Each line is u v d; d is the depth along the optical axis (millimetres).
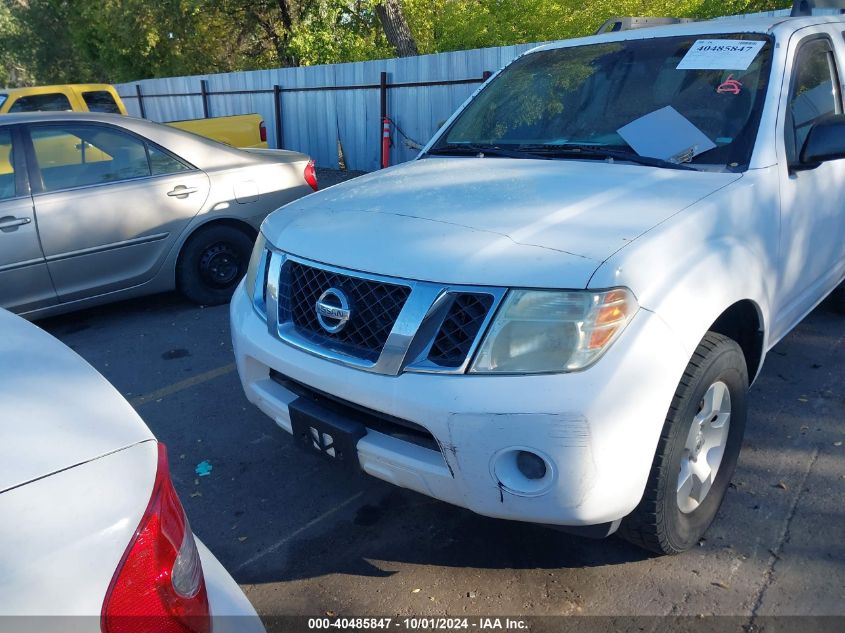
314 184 6223
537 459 2074
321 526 2965
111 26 21172
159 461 1492
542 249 2188
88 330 5379
